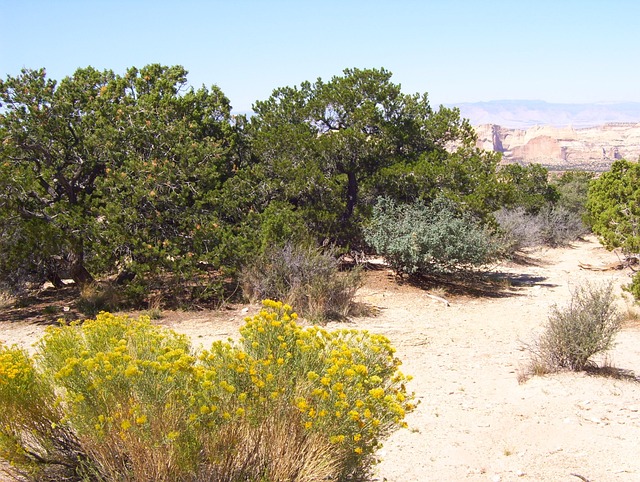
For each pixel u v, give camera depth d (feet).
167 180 43.16
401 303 46.93
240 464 13.12
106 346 15.76
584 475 17.70
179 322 37.68
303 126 60.29
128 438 12.39
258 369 13.50
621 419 22.30
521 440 20.67
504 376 28.63
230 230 44.70
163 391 12.55
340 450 13.08
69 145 44.62
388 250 52.90
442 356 32.37
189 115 51.75
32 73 43.27
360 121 59.31
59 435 14.03
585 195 118.73
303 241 47.09
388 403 13.58
